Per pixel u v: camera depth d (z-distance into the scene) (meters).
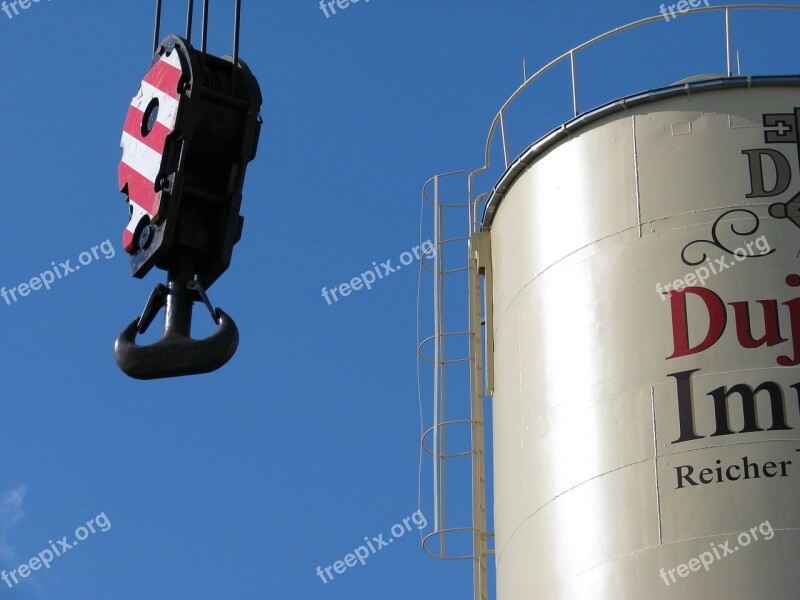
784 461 16.06
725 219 17.56
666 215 17.89
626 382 17.22
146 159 12.52
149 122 12.67
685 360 16.95
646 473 16.61
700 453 16.39
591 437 17.23
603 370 17.48
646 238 17.91
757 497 15.95
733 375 16.67
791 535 15.68
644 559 16.19
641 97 18.75
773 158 17.86
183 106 12.29
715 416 16.52
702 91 18.55
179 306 12.28
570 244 18.59
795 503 15.84
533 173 19.81
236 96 12.66
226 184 12.54
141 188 12.52
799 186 17.62
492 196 20.81
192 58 12.42
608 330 17.64
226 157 12.59
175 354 11.93
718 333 16.95
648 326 17.36
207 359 11.90
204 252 12.52
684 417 16.64
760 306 16.95
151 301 12.35
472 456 21.20
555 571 17.00
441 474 21.16
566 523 17.09
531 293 19.05
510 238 20.14
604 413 17.23
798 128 18.06
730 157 17.97
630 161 18.50
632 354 17.33
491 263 21.19
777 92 18.38
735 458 16.22
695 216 17.72
